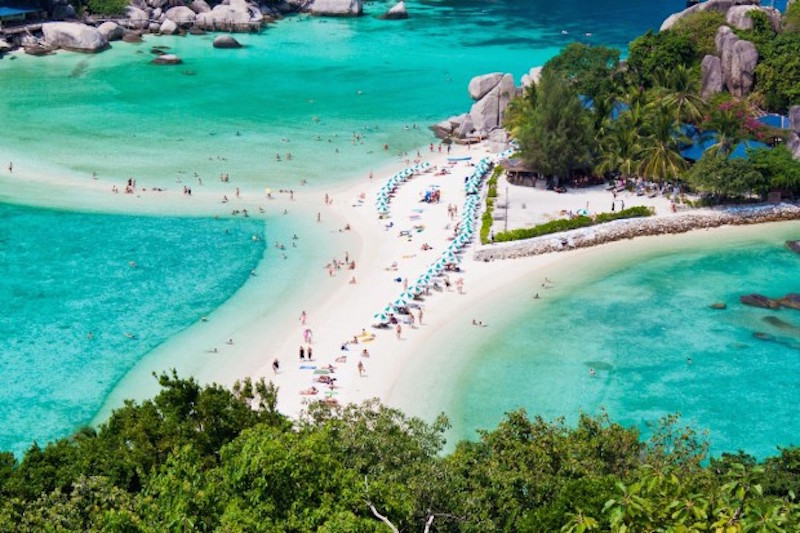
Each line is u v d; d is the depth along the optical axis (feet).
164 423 179.01
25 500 158.40
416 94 565.12
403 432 171.12
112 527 133.28
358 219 371.35
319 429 169.07
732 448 227.81
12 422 234.58
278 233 356.79
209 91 554.46
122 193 391.65
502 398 247.70
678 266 331.77
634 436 175.73
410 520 143.64
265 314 292.40
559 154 386.32
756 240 355.56
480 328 284.20
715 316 294.46
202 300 301.63
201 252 337.72
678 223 362.12
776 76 453.17
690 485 147.95
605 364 265.34
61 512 146.61
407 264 328.49
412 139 483.51
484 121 488.85
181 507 134.82
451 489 151.64
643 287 314.14
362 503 138.10
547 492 157.28
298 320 288.51
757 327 287.48
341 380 254.27
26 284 308.81
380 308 295.89
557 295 307.37
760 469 121.90
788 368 264.52
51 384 251.80
